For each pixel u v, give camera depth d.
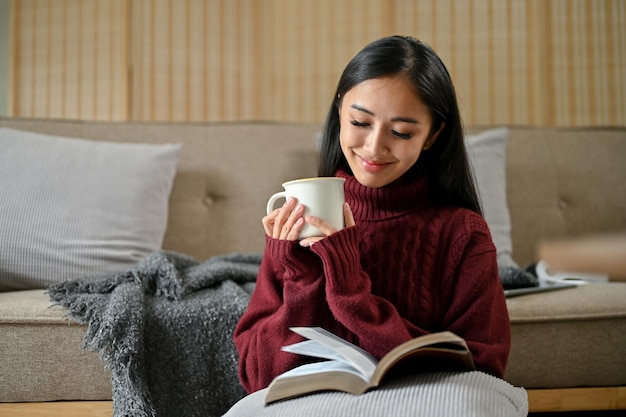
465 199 1.10
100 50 2.92
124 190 1.81
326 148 1.13
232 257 1.71
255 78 3.04
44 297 1.40
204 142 2.10
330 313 0.99
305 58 3.02
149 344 1.27
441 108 0.98
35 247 1.62
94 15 2.93
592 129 2.25
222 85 3.00
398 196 1.05
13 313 1.29
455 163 1.07
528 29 2.95
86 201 1.74
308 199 0.93
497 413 0.77
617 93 2.94
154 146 1.97
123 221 1.77
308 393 0.84
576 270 1.19
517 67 2.95
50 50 2.97
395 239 1.04
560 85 2.94
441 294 1.01
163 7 2.93
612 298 1.48
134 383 1.18
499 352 0.93
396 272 1.03
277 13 3.06
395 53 0.96
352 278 0.91
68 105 2.95
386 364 0.79
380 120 0.94
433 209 1.08
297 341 0.97
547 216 2.13
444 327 0.99
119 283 1.40
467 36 2.95
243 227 2.02
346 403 0.78
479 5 2.95
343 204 0.95
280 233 0.95
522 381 1.43
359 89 0.95
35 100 2.97
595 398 1.45
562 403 1.44
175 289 1.36
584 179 2.18
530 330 1.43
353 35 2.97
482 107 2.94
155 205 1.87
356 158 0.99
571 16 2.94
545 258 1.23
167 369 1.27
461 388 0.79
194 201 2.04
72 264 1.65
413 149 0.96
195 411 1.27
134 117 2.90
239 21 3.03
